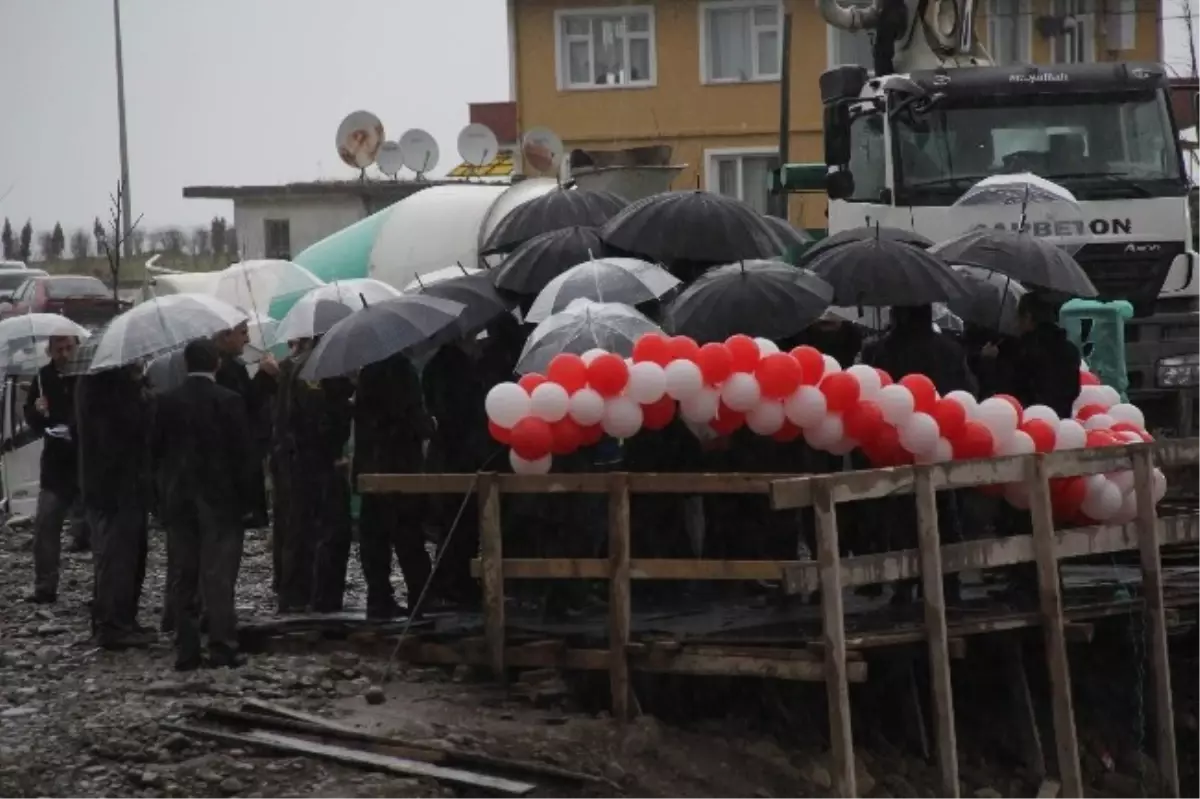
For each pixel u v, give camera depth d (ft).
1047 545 36.60
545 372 35.96
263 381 45.65
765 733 36.86
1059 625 36.83
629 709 35.35
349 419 42.29
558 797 31.37
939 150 53.98
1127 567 45.42
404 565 40.22
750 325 35.96
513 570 36.35
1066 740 36.91
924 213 53.31
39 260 186.09
